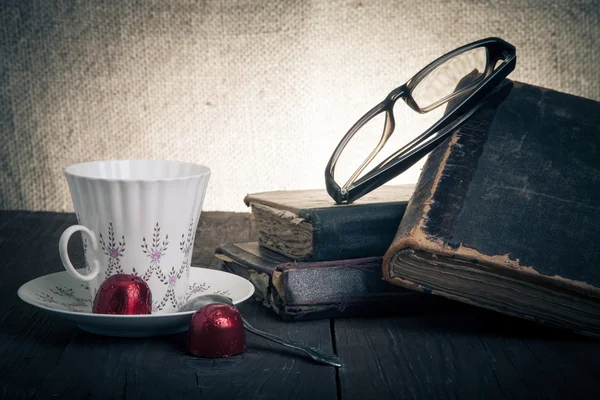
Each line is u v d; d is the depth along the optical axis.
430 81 0.65
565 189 0.60
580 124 0.63
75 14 0.99
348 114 0.99
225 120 1.00
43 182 1.03
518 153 0.62
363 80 0.98
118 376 0.52
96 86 1.00
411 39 0.97
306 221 0.62
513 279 0.57
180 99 1.00
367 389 0.51
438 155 0.63
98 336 0.58
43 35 1.00
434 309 0.63
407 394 0.51
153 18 0.99
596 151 0.62
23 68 1.00
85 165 0.60
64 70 1.00
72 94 1.01
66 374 0.52
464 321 0.62
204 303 0.58
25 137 1.02
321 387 0.51
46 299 0.59
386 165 0.63
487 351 0.57
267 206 0.66
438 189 0.60
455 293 0.58
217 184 1.02
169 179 0.56
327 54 0.98
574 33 0.95
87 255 0.58
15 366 0.53
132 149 1.01
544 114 0.64
